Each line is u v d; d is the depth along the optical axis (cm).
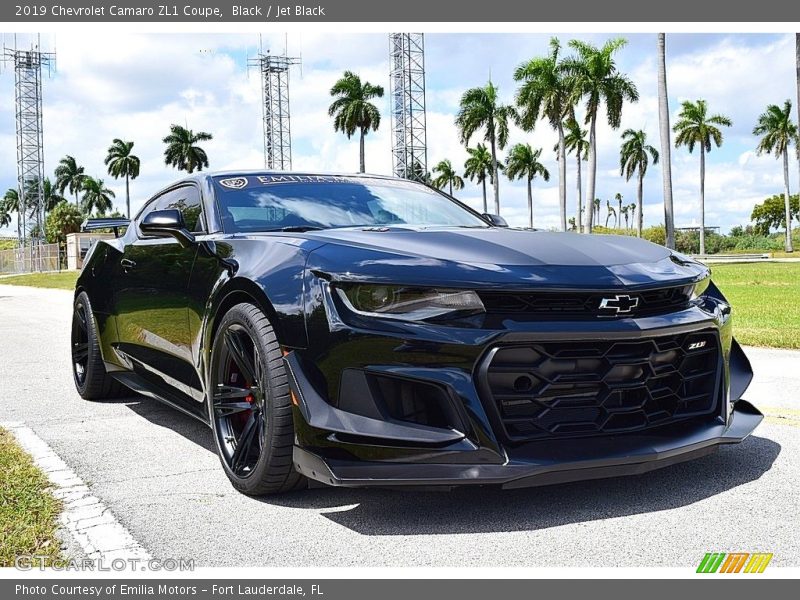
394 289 250
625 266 276
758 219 9812
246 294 297
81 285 493
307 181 394
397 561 225
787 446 345
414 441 242
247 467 289
